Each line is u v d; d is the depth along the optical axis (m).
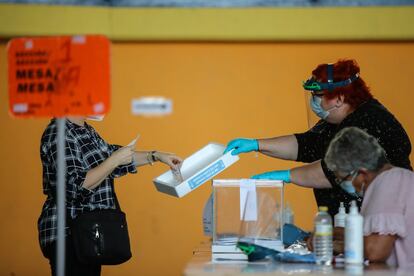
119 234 10.30
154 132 16.22
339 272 7.43
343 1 15.92
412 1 15.92
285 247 9.69
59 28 15.74
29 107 8.54
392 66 16.17
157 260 16.22
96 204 10.46
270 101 16.28
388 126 9.62
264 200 9.14
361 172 8.34
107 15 15.84
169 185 10.14
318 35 15.88
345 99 9.86
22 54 8.58
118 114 16.17
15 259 16.05
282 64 16.23
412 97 16.20
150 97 16.22
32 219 16.08
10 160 16.08
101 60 8.45
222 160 10.15
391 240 8.20
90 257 10.06
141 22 15.86
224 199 9.30
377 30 15.84
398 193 8.27
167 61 16.23
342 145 8.30
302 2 15.91
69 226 10.24
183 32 15.86
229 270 7.64
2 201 16.05
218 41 16.19
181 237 16.25
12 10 15.66
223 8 15.88
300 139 11.38
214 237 9.19
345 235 8.31
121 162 10.26
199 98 16.27
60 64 8.50
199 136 16.23
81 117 10.73
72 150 10.23
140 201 16.23
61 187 8.52
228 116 16.28
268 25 15.85
